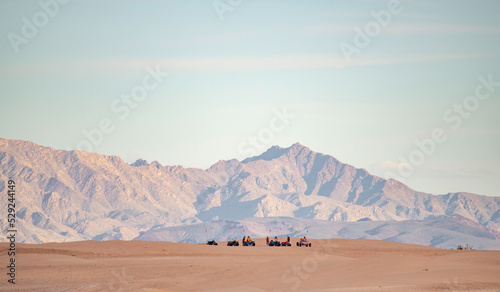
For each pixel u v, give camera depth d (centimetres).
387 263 15700
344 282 14325
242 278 16050
